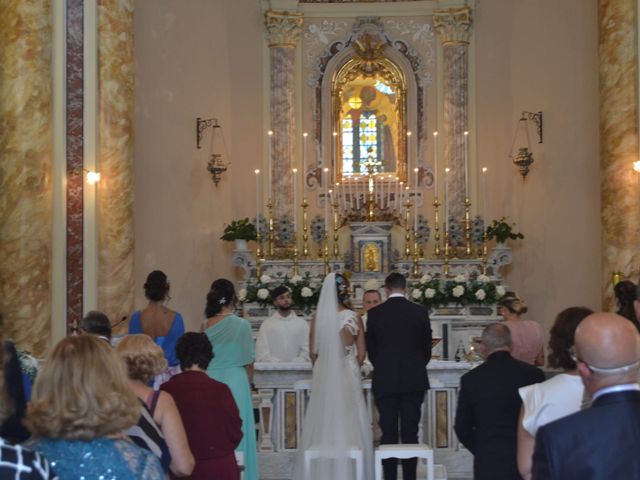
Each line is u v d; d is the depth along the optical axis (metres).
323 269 15.45
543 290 15.23
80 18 11.84
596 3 14.18
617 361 3.37
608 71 12.72
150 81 14.34
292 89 16.59
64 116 11.63
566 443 3.19
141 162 14.03
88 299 11.77
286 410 9.36
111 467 3.34
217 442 5.74
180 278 14.74
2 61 10.99
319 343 7.89
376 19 16.78
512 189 15.99
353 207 16.41
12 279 10.81
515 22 16.06
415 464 7.96
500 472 5.59
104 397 3.41
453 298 13.73
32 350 10.85
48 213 11.15
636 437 3.18
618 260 12.46
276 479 9.26
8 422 4.15
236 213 16.08
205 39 15.60
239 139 16.22
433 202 16.45
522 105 15.80
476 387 5.73
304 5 16.84
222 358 7.50
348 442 7.67
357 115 16.89
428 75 16.77
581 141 14.52
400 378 7.88
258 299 14.14
